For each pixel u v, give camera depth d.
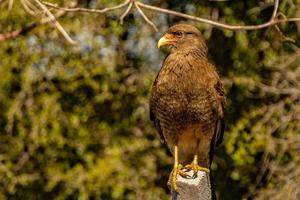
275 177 16.50
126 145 16.39
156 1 16.80
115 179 16.16
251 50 16.89
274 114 16.33
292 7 15.59
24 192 17.30
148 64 16.95
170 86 9.81
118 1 15.73
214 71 9.94
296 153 15.90
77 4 15.25
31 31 14.90
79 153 16.55
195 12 16.95
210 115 9.91
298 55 15.52
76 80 16.42
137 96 16.80
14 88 16.62
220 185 17.75
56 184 16.89
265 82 16.86
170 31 10.07
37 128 16.03
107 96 16.44
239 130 16.47
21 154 16.75
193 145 10.14
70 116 16.62
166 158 16.72
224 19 16.88
